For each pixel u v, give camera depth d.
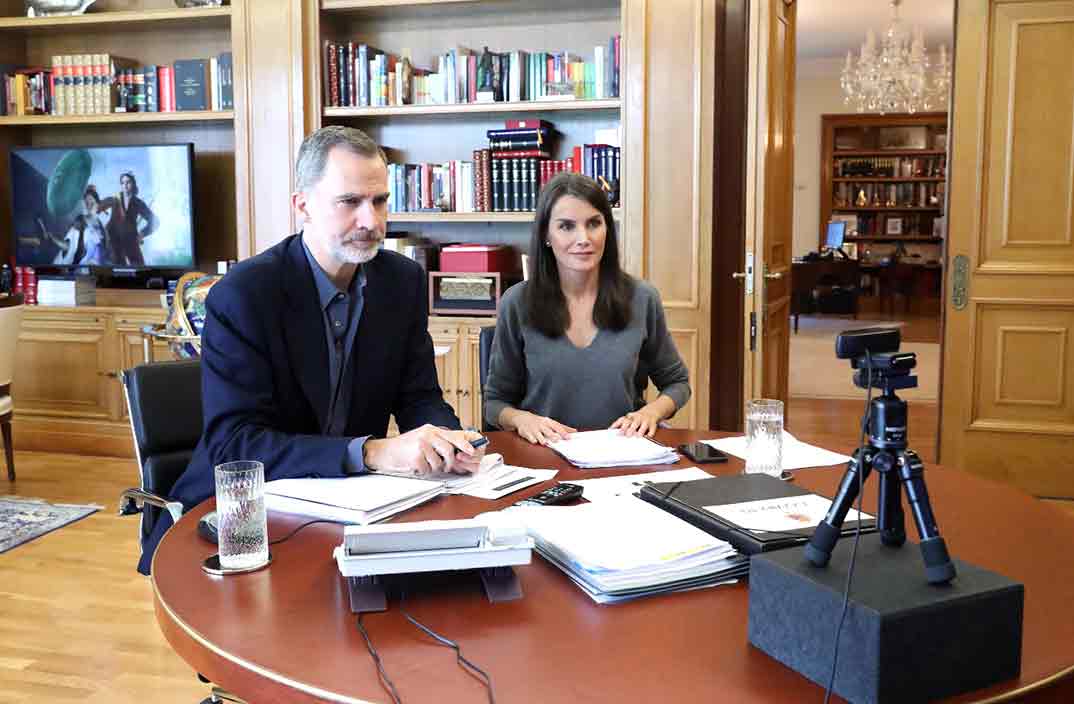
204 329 1.89
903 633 0.91
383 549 1.20
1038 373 4.30
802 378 7.68
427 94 4.72
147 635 2.89
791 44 4.72
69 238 5.29
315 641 1.08
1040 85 4.19
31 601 3.15
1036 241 4.25
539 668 1.01
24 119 5.19
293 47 4.73
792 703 0.93
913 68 8.69
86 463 5.00
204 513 1.60
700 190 4.28
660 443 2.12
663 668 1.01
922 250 13.25
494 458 1.89
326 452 1.71
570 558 1.25
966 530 1.48
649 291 2.52
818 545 1.02
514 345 2.46
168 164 5.11
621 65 4.32
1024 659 1.03
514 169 4.58
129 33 5.32
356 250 1.89
